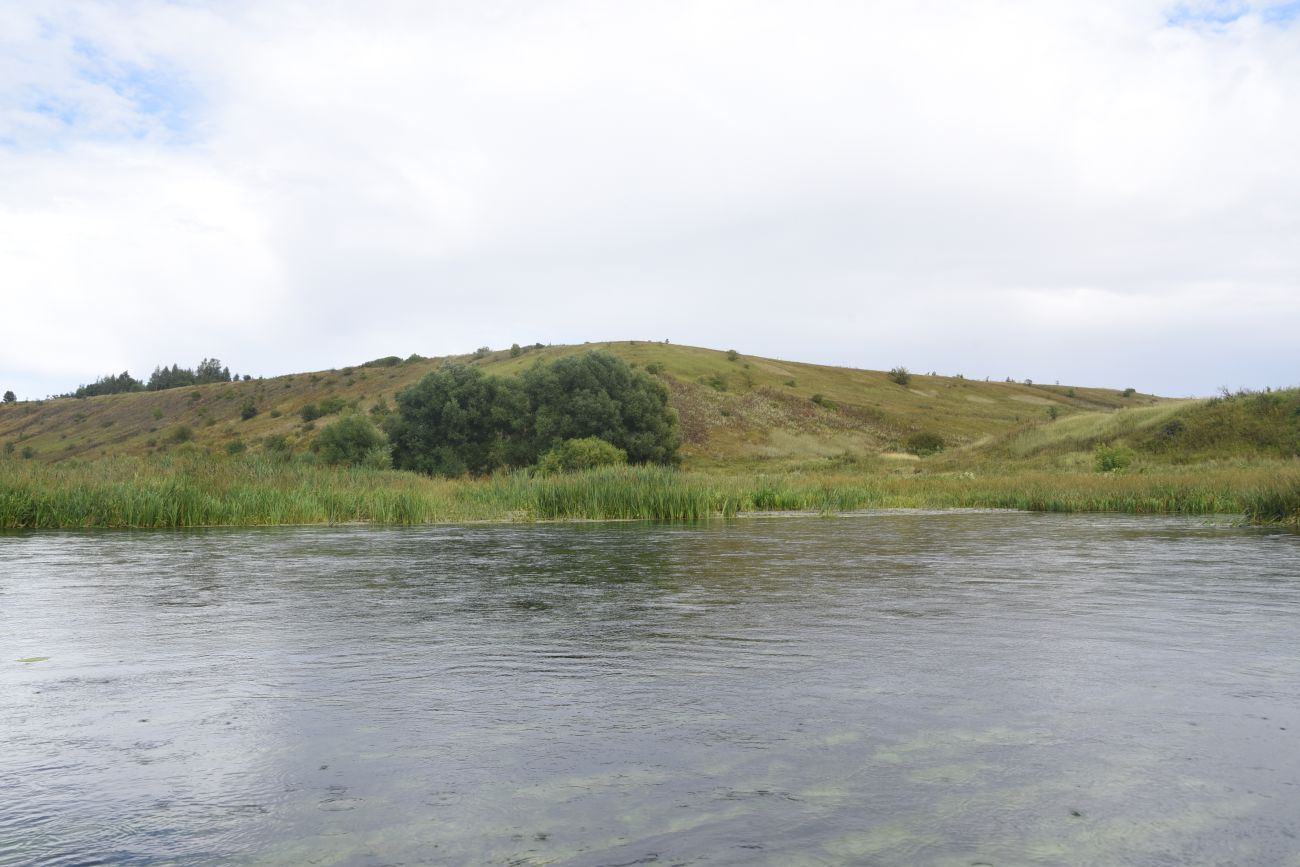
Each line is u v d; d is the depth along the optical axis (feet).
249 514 67.15
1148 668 18.74
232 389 347.77
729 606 27.14
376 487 81.76
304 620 24.80
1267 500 64.75
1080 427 182.50
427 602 28.04
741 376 311.27
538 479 83.41
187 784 12.24
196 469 75.46
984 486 107.96
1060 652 20.34
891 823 10.82
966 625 23.80
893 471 179.11
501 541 50.96
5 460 71.77
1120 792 11.80
